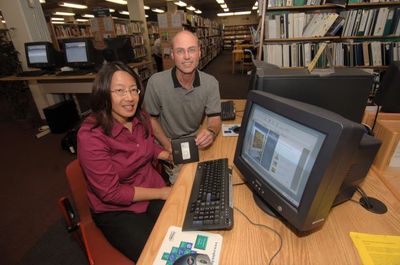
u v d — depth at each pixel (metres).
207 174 1.04
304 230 0.72
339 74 1.12
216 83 1.66
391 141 1.01
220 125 1.63
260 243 0.74
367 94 1.14
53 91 3.69
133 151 1.20
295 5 2.83
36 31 3.79
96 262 1.04
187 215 0.83
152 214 1.23
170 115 1.72
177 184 1.03
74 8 10.91
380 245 0.71
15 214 2.04
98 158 1.07
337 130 0.58
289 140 0.74
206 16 17.80
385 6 2.84
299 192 0.71
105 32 5.41
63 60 3.75
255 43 3.48
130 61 3.87
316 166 0.63
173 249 0.72
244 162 0.97
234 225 0.80
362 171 0.83
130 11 6.94
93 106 1.11
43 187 2.40
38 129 3.86
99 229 1.22
